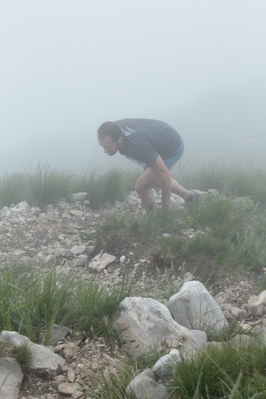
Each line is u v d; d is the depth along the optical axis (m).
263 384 2.23
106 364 2.81
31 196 6.69
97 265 4.93
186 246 4.97
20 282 4.02
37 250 5.51
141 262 4.93
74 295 3.57
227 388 2.32
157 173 5.91
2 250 5.48
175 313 3.47
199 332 3.19
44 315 3.20
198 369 2.39
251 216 6.14
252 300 3.97
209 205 5.96
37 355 2.69
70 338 3.12
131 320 3.14
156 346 3.01
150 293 4.23
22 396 2.45
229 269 4.58
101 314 3.28
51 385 2.58
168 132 6.13
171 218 5.73
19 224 6.13
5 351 2.63
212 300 3.59
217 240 4.92
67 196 6.83
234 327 3.31
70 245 5.61
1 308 2.95
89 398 2.50
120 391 2.45
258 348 2.61
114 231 5.44
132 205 6.93
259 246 4.92
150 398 2.28
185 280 4.43
